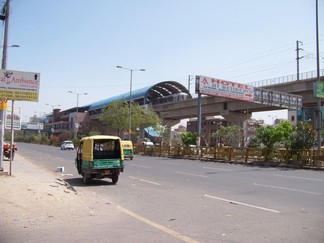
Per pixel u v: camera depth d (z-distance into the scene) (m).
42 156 38.81
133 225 8.08
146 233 7.36
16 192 10.71
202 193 13.51
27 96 15.87
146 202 11.39
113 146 16.59
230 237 7.11
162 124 71.69
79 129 111.06
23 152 46.56
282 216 9.23
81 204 10.37
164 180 18.09
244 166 29.41
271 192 13.84
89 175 16.23
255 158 32.31
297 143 28.88
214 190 14.38
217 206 10.68
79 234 7.19
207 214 9.45
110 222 8.35
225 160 34.81
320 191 14.18
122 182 17.09
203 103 64.19
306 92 48.22
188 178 19.14
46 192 11.20
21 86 15.78
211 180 18.20
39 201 10.02
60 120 135.75
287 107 46.34
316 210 10.08
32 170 20.16
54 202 10.18
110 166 16.09
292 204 11.07
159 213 9.57
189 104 68.75
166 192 13.75
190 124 125.81
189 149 42.00
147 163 31.91
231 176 20.44
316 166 26.70
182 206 10.66
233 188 15.04
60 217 8.66
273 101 44.78
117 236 7.08
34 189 11.48
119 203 11.20
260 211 9.90
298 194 13.30
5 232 7.21
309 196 12.80
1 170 16.86
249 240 6.90
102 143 16.44
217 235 7.26
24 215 8.59
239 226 8.08
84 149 16.84
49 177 16.56
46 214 8.85
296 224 8.30
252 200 11.85
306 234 7.37
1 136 16.92
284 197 12.55
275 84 51.00
